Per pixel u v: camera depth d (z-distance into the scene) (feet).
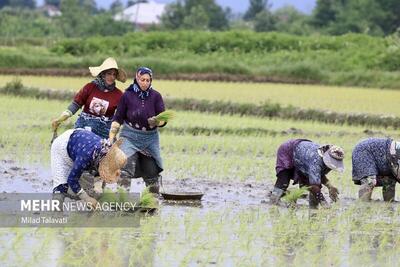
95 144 89.66
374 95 270.46
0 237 81.61
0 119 189.78
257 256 77.77
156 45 419.54
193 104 226.99
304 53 392.47
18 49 398.62
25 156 139.13
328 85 318.04
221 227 90.12
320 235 88.69
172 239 83.25
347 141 174.29
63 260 73.00
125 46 416.67
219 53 404.57
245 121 200.44
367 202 109.70
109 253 76.79
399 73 330.75
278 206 105.19
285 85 304.71
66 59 350.84
